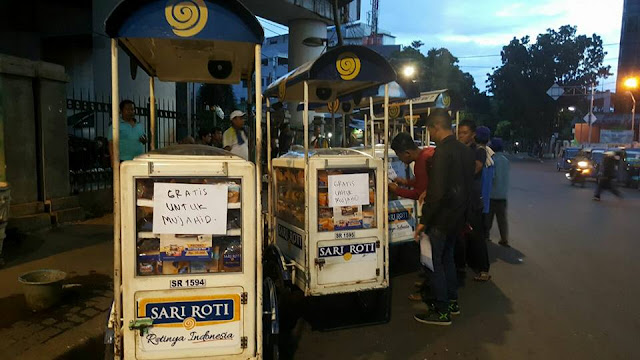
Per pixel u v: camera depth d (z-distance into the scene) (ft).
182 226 8.89
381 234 13.57
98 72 41.57
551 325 14.40
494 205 24.17
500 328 14.17
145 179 8.83
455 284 14.74
